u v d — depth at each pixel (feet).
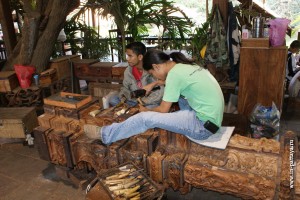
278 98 11.77
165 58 7.62
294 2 34.68
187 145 8.08
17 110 12.86
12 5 22.16
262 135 10.81
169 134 8.29
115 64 15.96
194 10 38.45
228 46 14.10
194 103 7.58
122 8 18.12
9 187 9.69
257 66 11.64
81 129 9.41
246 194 7.16
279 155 6.97
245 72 11.91
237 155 7.34
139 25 19.39
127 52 10.38
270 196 6.86
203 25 15.83
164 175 8.01
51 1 16.15
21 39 16.80
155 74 7.90
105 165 8.64
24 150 12.18
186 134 7.73
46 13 16.19
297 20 24.31
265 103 12.03
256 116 11.05
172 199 8.93
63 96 10.36
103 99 11.64
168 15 19.06
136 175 7.29
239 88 12.23
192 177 7.64
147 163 8.12
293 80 14.69
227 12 13.96
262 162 7.00
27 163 11.15
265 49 11.29
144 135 8.37
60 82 16.12
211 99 7.38
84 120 9.34
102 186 7.07
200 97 7.40
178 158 7.82
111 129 8.32
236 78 14.43
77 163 9.27
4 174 10.46
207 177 7.45
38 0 16.51
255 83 11.91
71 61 16.61
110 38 22.00
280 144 7.02
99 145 8.55
